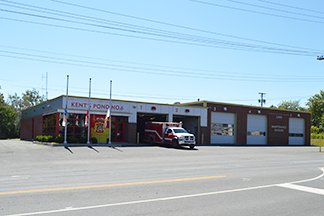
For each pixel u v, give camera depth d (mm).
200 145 45469
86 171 15812
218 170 16734
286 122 58719
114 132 40719
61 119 36875
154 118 48250
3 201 8758
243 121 52688
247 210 8289
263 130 55500
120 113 40406
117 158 24062
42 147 31375
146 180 12773
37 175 14203
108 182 12156
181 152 30875
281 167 18828
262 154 31234
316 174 15625
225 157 26328
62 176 13867
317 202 9344
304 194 10461
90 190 10453
